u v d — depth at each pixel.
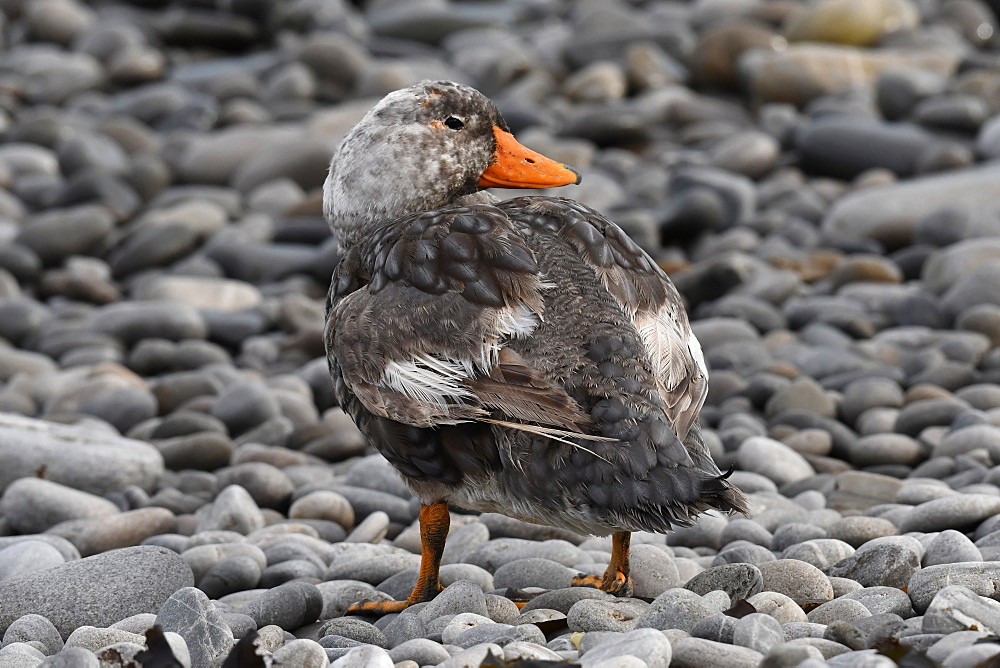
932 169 17.75
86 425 11.25
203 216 17.50
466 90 8.28
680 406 6.64
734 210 17.05
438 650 5.95
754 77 22.41
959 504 7.73
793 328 13.51
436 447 6.88
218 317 14.37
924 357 11.88
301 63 24.81
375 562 8.04
